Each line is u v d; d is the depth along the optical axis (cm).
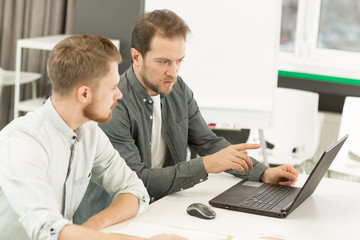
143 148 228
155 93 230
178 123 241
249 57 353
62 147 170
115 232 170
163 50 209
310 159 462
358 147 407
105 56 162
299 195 191
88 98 164
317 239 173
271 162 407
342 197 218
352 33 479
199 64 352
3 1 505
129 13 398
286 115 426
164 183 212
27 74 473
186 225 180
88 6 402
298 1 489
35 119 166
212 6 348
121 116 219
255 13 350
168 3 347
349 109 411
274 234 175
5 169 158
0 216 169
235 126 358
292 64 487
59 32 503
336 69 471
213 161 213
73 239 151
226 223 183
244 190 215
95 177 197
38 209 154
